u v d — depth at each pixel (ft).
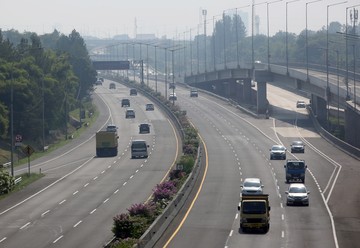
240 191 622.54
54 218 514.27
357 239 430.61
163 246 409.49
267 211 458.09
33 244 427.74
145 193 620.08
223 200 577.84
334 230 458.91
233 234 445.37
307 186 654.94
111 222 492.13
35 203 583.17
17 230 473.67
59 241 433.89
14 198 611.88
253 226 454.40
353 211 529.04
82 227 477.36
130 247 362.12
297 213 521.65
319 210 534.37
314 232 452.35
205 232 451.94
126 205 561.43
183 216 510.17
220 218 501.15
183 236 439.63
